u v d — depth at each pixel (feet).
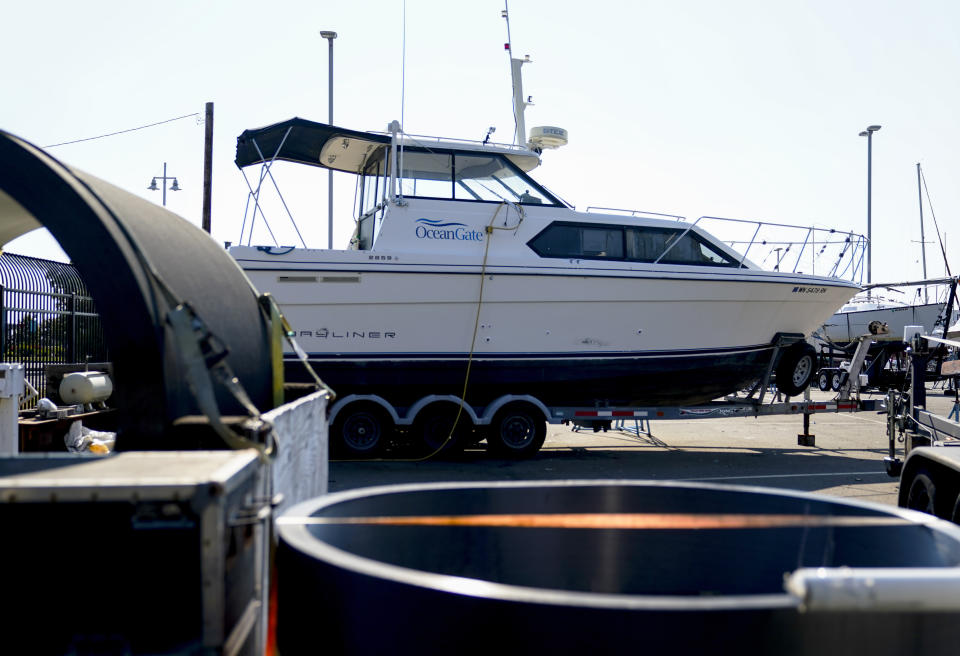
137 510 4.52
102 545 4.69
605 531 6.57
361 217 36.09
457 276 30.40
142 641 4.67
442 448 31.22
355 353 30.07
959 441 18.76
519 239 31.83
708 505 6.54
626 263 31.78
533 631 4.00
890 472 23.49
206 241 9.63
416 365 30.50
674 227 33.55
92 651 4.66
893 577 3.75
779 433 43.50
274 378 9.50
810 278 33.86
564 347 31.42
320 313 29.81
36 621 4.70
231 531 5.04
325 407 10.68
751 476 28.22
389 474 27.68
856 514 6.02
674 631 3.86
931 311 74.64
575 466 30.17
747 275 32.60
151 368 6.04
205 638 4.61
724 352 33.17
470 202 31.86
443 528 6.50
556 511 6.68
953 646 4.11
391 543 6.39
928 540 5.62
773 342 34.09
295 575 5.01
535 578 6.52
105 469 4.91
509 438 31.81
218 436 6.09
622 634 3.89
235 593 5.19
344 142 33.12
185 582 4.67
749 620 3.90
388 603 4.38
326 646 4.66
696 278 32.07
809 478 27.91
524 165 35.81
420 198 31.60
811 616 3.95
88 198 6.34
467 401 32.17
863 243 36.19
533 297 30.96
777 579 6.28
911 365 22.80
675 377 32.83
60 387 18.56
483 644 4.08
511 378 31.42
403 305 30.22
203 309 7.54
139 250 6.35
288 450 7.52
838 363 66.80
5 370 15.79
